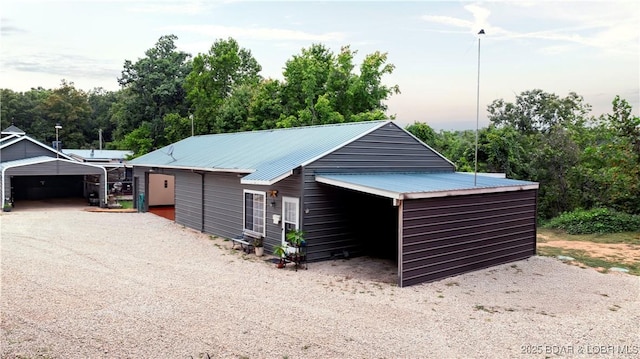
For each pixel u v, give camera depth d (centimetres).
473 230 1010
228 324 643
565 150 2214
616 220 1631
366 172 1196
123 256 1085
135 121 3797
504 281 931
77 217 1789
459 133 2916
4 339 570
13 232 1388
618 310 754
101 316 663
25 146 2492
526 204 1163
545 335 632
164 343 570
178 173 1666
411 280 877
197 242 1302
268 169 1078
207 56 3778
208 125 3366
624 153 1786
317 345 576
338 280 908
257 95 3031
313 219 1062
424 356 552
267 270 982
